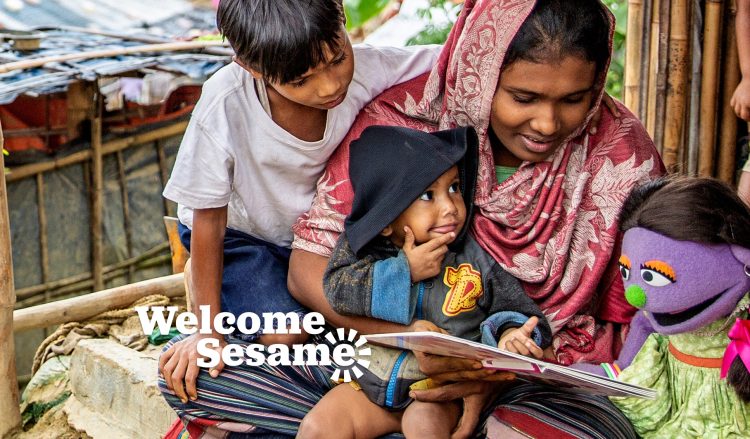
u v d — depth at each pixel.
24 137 7.77
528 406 2.18
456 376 2.18
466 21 2.31
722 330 2.08
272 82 2.17
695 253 1.99
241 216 2.58
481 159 2.37
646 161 2.33
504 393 2.32
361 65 2.53
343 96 2.23
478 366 2.11
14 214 7.50
